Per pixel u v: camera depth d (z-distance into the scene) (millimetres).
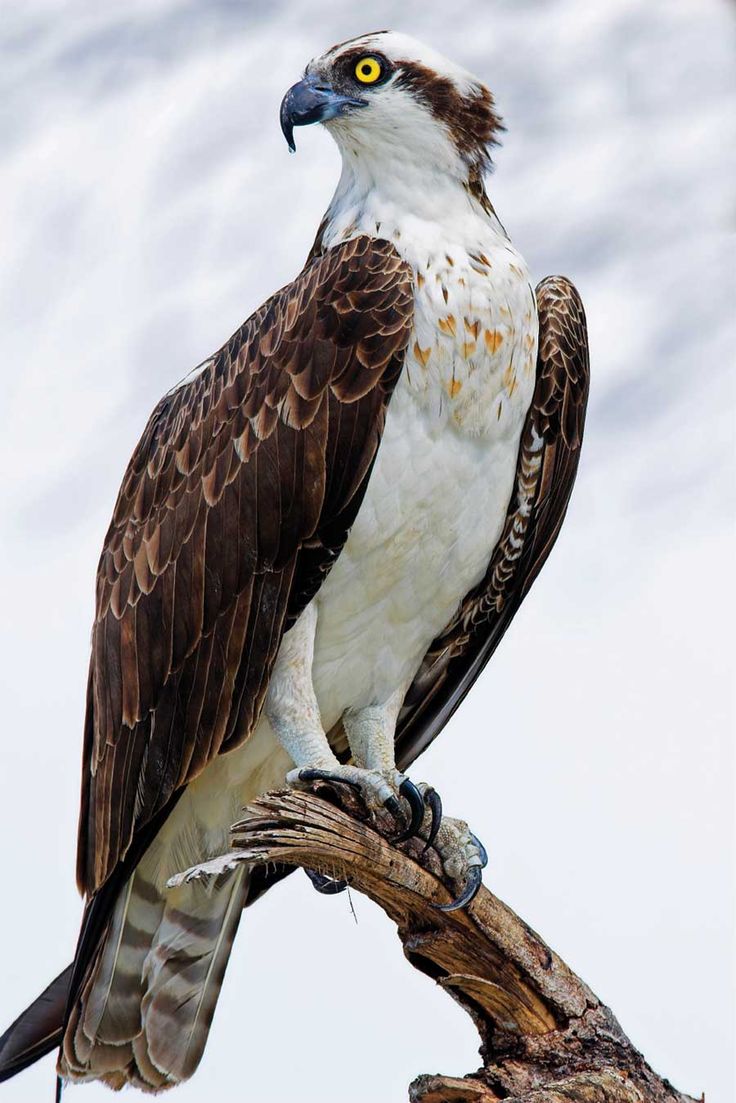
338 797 9258
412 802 8945
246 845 8469
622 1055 8648
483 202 10445
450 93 10281
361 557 10133
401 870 8820
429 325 9820
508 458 10383
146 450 10969
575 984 8789
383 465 9906
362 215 10289
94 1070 10461
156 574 10375
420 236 10031
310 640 10195
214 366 10617
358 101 10195
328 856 8641
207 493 10180
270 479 9914
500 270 10039
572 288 10914
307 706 10094
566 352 10680
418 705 11578
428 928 9047
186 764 10125
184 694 10188
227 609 10055
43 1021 10148
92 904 10445
